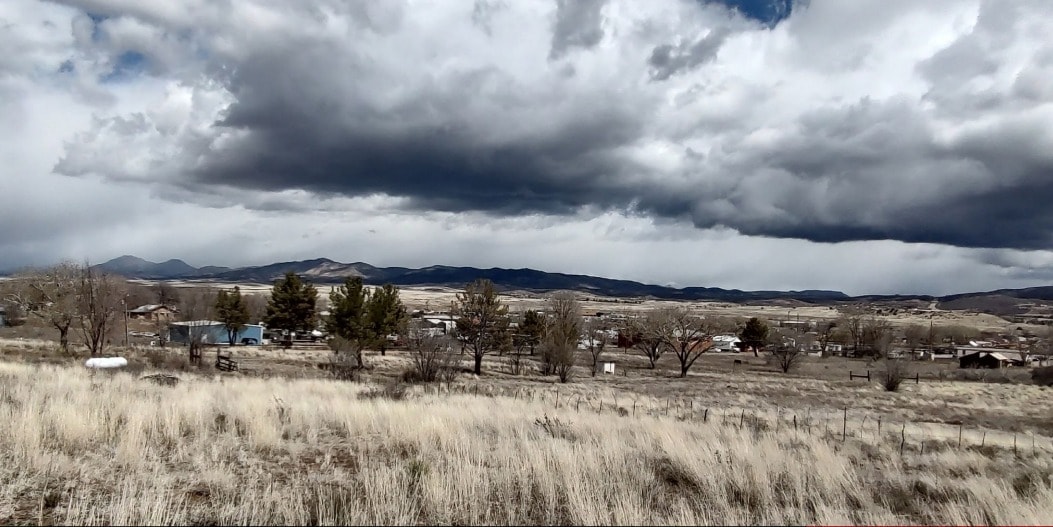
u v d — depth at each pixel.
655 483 8.77
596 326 84.44
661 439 11.98
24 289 49.16
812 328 132.62
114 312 41.03
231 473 7.95
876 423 23.52
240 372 33.53
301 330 75.62
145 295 100.75
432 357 32.91
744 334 93.56
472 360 62.59
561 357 47.06
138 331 80.62
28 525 5.86
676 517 7.00
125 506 6.14
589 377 52.78
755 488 8.50
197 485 7.55
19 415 9.82
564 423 14.61
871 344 95.81
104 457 8.44
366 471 8.06
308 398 16.70
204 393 15.38
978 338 133.38
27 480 7.12
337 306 51.91
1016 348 106.88
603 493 7.83
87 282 38.91
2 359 28.33
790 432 15.82
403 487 7.57
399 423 12.07
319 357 54.19
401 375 34.44
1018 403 40.88
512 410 17.25
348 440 10.98
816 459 10.69
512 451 9.84
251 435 10.35
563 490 8.02
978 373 69.69
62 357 34.41
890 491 9.11
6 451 8.13
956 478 10.64
